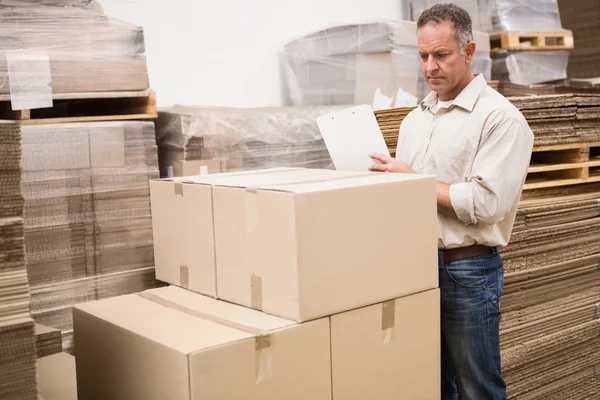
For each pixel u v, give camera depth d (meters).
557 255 3.21
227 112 2.84
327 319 1.83
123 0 3.30
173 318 1.91
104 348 1.95
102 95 2.50
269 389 1.74
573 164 3.25
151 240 2.53
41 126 2.30
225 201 1.96
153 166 2.53
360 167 2.55
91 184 2.39
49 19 2.41
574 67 4.84
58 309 2.35
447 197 2.26
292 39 3.88
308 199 1.75
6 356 1.50
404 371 2.04
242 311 1.92
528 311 3.13
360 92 3.45
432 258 2.08
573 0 4.79
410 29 3.39
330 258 1.81
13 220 1.50
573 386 3.37
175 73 3.50
